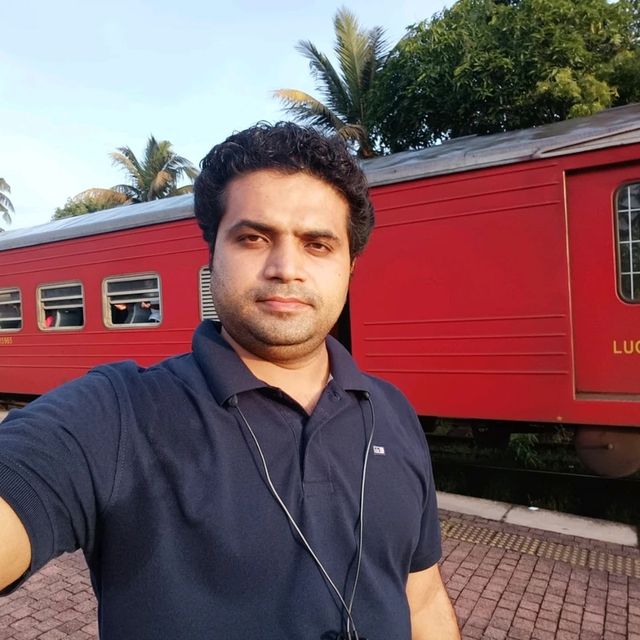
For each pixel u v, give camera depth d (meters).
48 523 0.86
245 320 1.09
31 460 0.87
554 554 3.70
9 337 7.69
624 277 4.04
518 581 3.34
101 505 0.92
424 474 1.24
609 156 3.98
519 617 2.96
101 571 0.94
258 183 1.08
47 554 0.86
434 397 4.64
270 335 1.08
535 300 4.24
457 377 4.54
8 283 7.68
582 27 10.25
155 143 21.05
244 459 1.00
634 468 4.16
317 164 1.10
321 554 0.97
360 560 1.02
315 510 1.01
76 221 7.93
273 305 1.08
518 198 4.29
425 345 4.67
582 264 4.14
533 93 9.97
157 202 7.17
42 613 3.04
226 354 1.11
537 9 9.99
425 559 1.29
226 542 0.91
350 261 1.25
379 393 1.31
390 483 1.12
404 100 11.25
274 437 1.04
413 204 4.71
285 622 0.91
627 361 4.02
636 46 10.59
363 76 14.15
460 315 4.52
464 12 10.88
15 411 1.01
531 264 4.25
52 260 7.16
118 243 6.50
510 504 4.65
